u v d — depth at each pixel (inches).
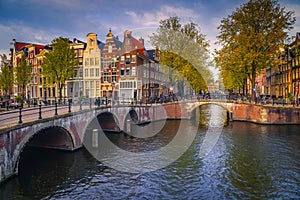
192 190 443.5
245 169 546.9
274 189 445.4
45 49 1752.0
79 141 695.1
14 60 2094.0
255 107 1185.4
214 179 492.7
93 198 409.4
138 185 463.8
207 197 416.8
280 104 1171.3
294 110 1096.8
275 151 684.1
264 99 1267.2
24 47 2076.8
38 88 1785.2
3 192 412.5
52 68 1181.1
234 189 446.3
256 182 476.4
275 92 1996.8
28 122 475.2
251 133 940.0
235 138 853.8
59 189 438.3
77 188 445.7
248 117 1243.8
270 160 605.3
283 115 1108.5
